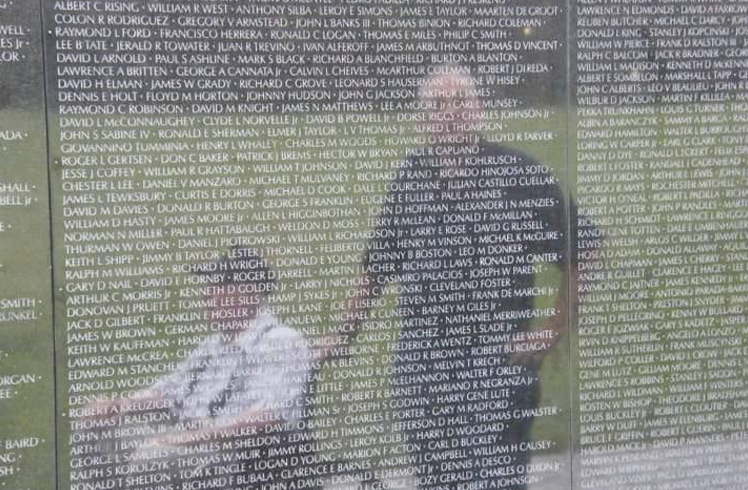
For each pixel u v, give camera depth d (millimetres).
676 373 2742
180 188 2346
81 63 2268
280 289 2436
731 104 2727
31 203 2252
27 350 2262
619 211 2674
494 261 2588
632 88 2660
